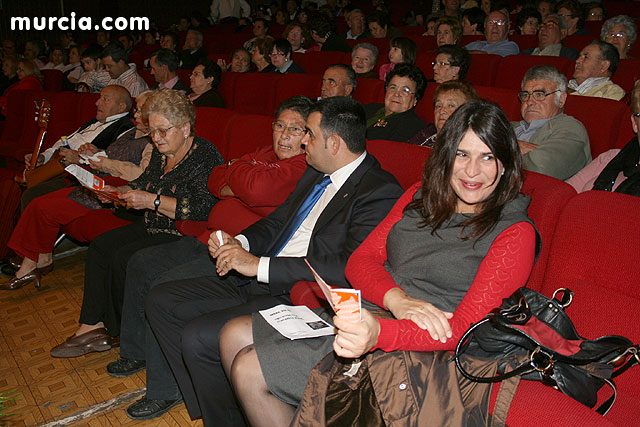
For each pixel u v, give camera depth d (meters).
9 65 7.12
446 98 2.45
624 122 2.36
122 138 3.25
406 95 2.88
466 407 1.26
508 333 1.24
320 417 1.35
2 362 2.51
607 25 3.89
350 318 1.18
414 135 2.82
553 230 1.52
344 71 3.41
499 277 1.32
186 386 2.04
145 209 2.61
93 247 2.56
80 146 3.27
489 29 4.78
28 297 3.13
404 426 1.27
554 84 2.49
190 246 2.44
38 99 4.57
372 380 1.32
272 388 1.49
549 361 1.21
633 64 3.36
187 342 1.82
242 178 2.21
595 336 1.37
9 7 11.34
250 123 2.90
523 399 1.23
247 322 1.70
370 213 1.81
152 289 2.08
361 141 1.91
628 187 1.89
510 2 7.29
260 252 2.10
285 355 1.51
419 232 1.49
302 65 5.32
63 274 3.42
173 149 2.50
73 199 3.03
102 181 2.62
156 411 2.13
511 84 3.90
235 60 5.31
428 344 1.29
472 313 1.32
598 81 3.21
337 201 1.90
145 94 3.04
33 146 4.56
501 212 1.39
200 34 6.54
